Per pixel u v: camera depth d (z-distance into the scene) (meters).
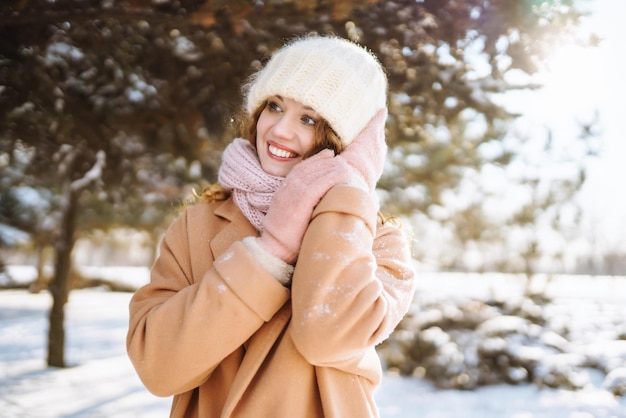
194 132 4.54
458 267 9.24
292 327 1.24
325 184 1.31
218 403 1.39
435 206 7.67
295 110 1.47
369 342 1.24
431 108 4.14
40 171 6.71
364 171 1.44
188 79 4.01
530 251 8.58
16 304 14.38
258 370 1.37
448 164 6.85
